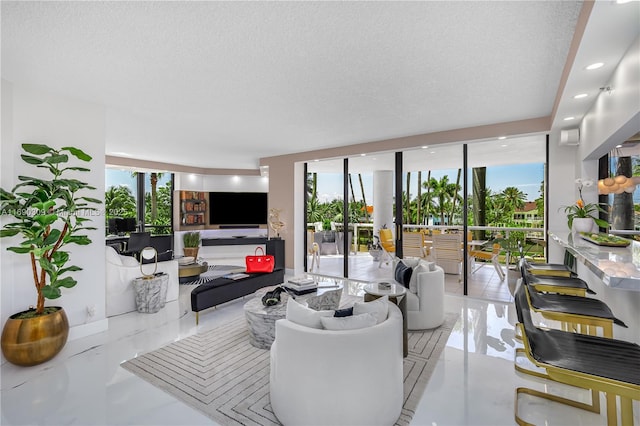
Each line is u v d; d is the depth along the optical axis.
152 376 2.57
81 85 3.04
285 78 2.88
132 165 7.41
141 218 9.05
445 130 4.71
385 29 2.10
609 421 1.70
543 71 2.72
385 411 1.91
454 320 3.83
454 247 4.99
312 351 1.81
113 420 2.05
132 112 3.88
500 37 2.19
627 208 2.96
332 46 2.32
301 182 6.76
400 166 5.45
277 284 4.81
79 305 3.37
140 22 2.03
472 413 2.12
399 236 5.46
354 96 3.33
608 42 1.97
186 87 3.09
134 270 4.21
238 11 1.90
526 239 4.44
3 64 2.60
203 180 9.20
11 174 2.91
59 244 2.88
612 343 1.74
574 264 3.71
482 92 3.21
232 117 4.08
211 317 3.99
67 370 2.66
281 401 1.96
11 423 2.02
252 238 9.28
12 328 2.64
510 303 4.48
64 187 3.21
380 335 1.88
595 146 2.96
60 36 2.20
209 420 2.05
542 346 1.71
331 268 6.45
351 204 6.13
